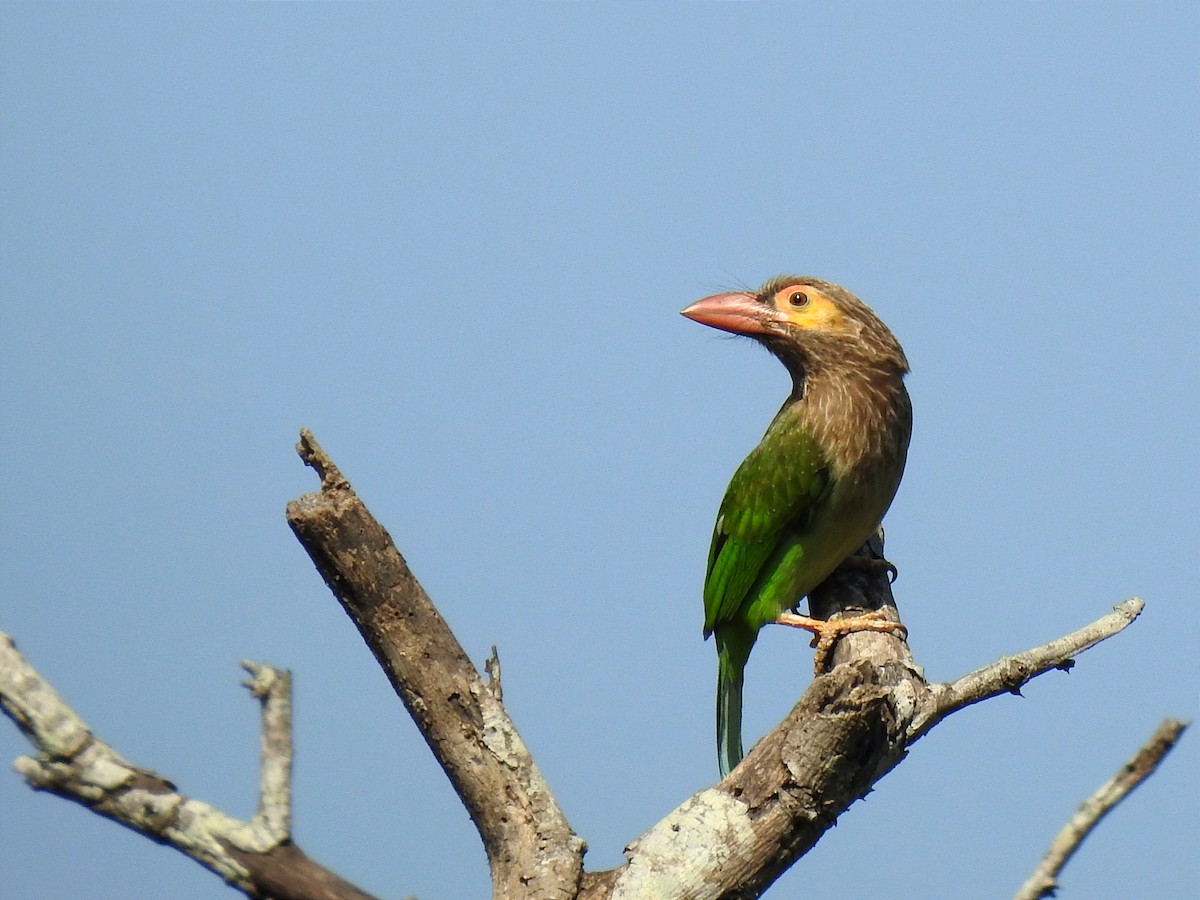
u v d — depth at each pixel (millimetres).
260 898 7047
